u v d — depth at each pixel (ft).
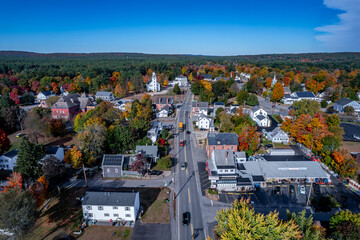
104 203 150.92
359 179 205.16
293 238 104.88
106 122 304.30
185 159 238.89
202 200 174.29
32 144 188.75
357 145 276.21
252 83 561.02
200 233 142.61
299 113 319.68
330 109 439.22
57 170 185.68
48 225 149.07
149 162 223.92
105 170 206.18
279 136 281.54
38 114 308.81
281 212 164.04
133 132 250.57
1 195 126.82
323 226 149.48
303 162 209.67
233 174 194.80
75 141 284.61
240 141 244.22
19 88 545.44
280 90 472.85
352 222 123.34
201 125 328.08
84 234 141.38
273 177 197.77
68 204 170.09
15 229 125.70
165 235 140.77
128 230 144.97
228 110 407.44
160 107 421.18
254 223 103.60
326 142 236.43
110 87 580.30
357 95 483.51
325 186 195.42
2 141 232.32
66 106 364.58
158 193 182.50
